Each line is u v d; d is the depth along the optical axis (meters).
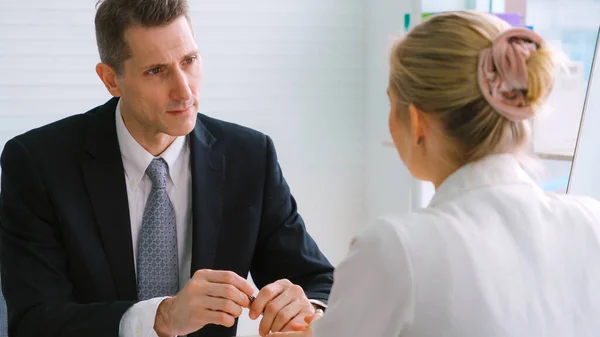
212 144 2.25
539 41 1.23
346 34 3.84
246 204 2.25
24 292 2.01
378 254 1.22
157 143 2.13
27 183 2.09
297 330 1.88
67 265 2.10
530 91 1.21
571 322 1.23
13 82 3.45
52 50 3.47
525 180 1.31
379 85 3.77
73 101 3.53
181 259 2.20
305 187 3.91
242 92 3.75
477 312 1.19
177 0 1.96
